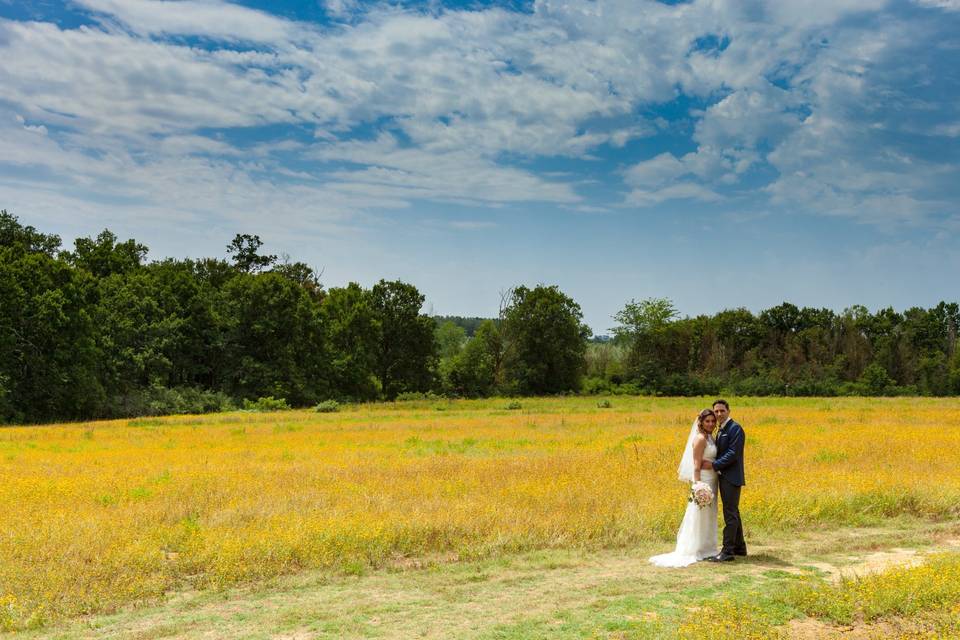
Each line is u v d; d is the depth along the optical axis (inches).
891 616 277.6
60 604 304.2
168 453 930.1
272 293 2824.8
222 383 2719.0
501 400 2753.4
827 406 1995.6
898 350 3622.0
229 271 3334.2
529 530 426.0
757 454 763.4
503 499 507.5
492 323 3759.8
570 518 446.6
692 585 326.0
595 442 1014.4
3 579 325.4
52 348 2092.8
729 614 269.9
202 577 347.6
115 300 2479.1
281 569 358.3
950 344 3668.8
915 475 589.0
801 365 3671.3
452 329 4207.7
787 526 455.2
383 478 615.5
